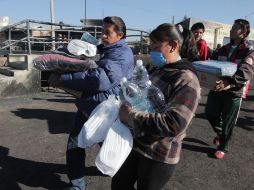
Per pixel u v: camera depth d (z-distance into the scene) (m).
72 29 11.87
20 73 8.68
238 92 4.57
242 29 4.54
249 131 6.41
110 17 3.33
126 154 2.27
